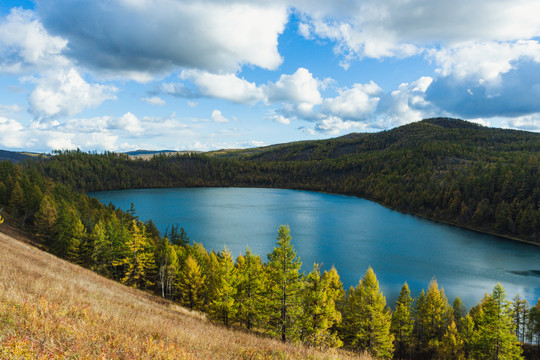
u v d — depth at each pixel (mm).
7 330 5559
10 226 55500
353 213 135125
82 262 49188
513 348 31484
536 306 42406
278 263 23922
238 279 31062
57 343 5527
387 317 37281
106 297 14258
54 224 54219
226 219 117062
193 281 39719
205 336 9609
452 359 35438
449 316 43250
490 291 54594
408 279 59438
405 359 41969
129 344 6320
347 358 10828
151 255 46062
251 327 31547
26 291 9008
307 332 22438
